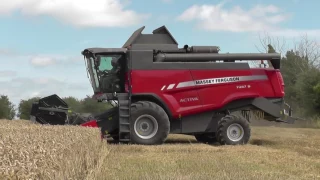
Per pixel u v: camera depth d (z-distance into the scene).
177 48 15.89
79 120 15.23
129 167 9.07
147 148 12.80
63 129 10.62
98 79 15.48
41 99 15.59
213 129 15.64
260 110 15.91
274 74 15.98
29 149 5.45
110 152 11.76
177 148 12.88
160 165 9.37
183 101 15.12
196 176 7.87
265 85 15.84
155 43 15.98
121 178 7.78
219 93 15.38
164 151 12.35
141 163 9.67
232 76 15.54
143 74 14.82
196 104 15.19
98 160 9.33
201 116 15.53
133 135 14.50
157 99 14.89
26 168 4.43
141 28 16.05
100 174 8.04
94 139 10.09
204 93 15.25
